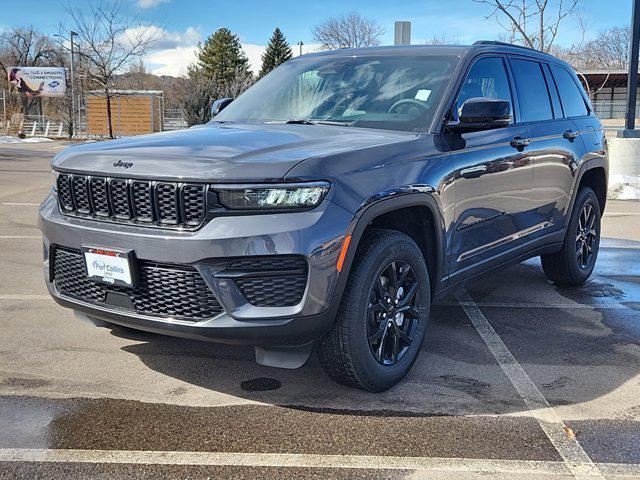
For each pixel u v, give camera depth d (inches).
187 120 1541.6
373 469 110.0
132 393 138.0
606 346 170.9
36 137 1552.7
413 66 174.6
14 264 247.9
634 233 336.5
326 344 130.6
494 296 219.6
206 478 107.0
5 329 175.6
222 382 144.5
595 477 108.0
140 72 1834.4
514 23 620.7
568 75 229.0
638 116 1581.0
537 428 125.0
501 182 171.8
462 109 151.9
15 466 109.3
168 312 125.1
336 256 120.6
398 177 135.3
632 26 494.0
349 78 178.7
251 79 1749.5
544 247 203.6
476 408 133.3
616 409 133.6
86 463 110.7
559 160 202.2
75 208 136.9
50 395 136.2
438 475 108.3
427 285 147.9
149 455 113.6
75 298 138.5
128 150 133.1
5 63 2731.3
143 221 125.9
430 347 168.9
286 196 118.1
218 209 118.9
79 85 1625.2
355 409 132.1
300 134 146.8
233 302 119.1
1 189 477.7
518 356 163.0
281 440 119.3
